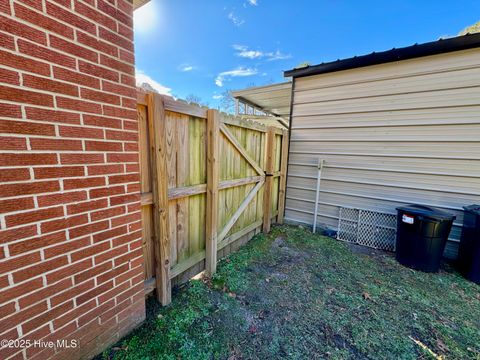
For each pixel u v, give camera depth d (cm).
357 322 178
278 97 578
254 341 157
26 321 99
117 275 139
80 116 109
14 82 85
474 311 194
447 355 150
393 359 147
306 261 280
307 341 159
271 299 203
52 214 103
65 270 112
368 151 340
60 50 98
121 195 135
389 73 314
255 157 320
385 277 247
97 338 133
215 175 225
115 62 123
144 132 157
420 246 260
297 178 410
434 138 295
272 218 409
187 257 216
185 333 159
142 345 146
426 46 277
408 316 186
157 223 172
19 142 89
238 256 285
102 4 113
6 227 89
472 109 271
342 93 350
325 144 375
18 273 94
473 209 246
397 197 326
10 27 83
